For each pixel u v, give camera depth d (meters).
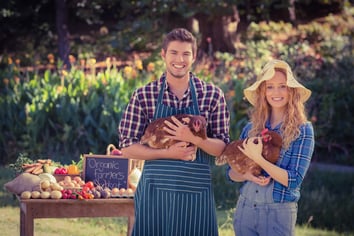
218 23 20.20
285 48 18.41
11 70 13.89
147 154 4.66
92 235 7.40
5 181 10.06
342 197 9.61
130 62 18.92
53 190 5.27
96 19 23.42
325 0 25.25
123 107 12.00
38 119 12.01
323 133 13.34
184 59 4.65
